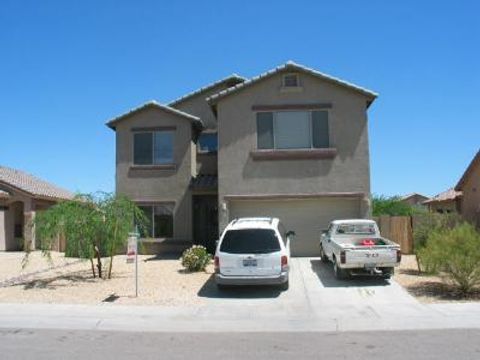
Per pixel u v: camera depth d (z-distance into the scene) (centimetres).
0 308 1268
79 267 2105
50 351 882
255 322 1109
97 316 1174
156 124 2553
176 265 2064
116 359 825
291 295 1420
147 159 2550
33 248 2936
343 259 1552
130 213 1752
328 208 2195
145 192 2541
